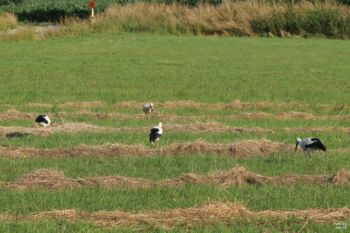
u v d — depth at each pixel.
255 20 59.47
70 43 51.78
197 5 67.12
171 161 16.66
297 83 32.47
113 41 53.19
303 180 15.08
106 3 79.44
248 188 14.33
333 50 48.16
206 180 14.83
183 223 12.11
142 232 11.69
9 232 11.42
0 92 28.73
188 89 30.20
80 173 15.48
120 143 18.58
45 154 17.36
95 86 30.83
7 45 50.28
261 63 40.41
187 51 46.53
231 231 11.70
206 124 21.38
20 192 13.75
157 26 60.72
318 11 59.09
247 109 25.81
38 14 79.19
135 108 25.55
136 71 36.16
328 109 26.02
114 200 13.24
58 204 12.98
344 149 18.53
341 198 13.66
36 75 34.31
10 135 19.81
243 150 17.72
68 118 23.12
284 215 12.50
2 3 85.81
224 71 36.59
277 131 21.03
